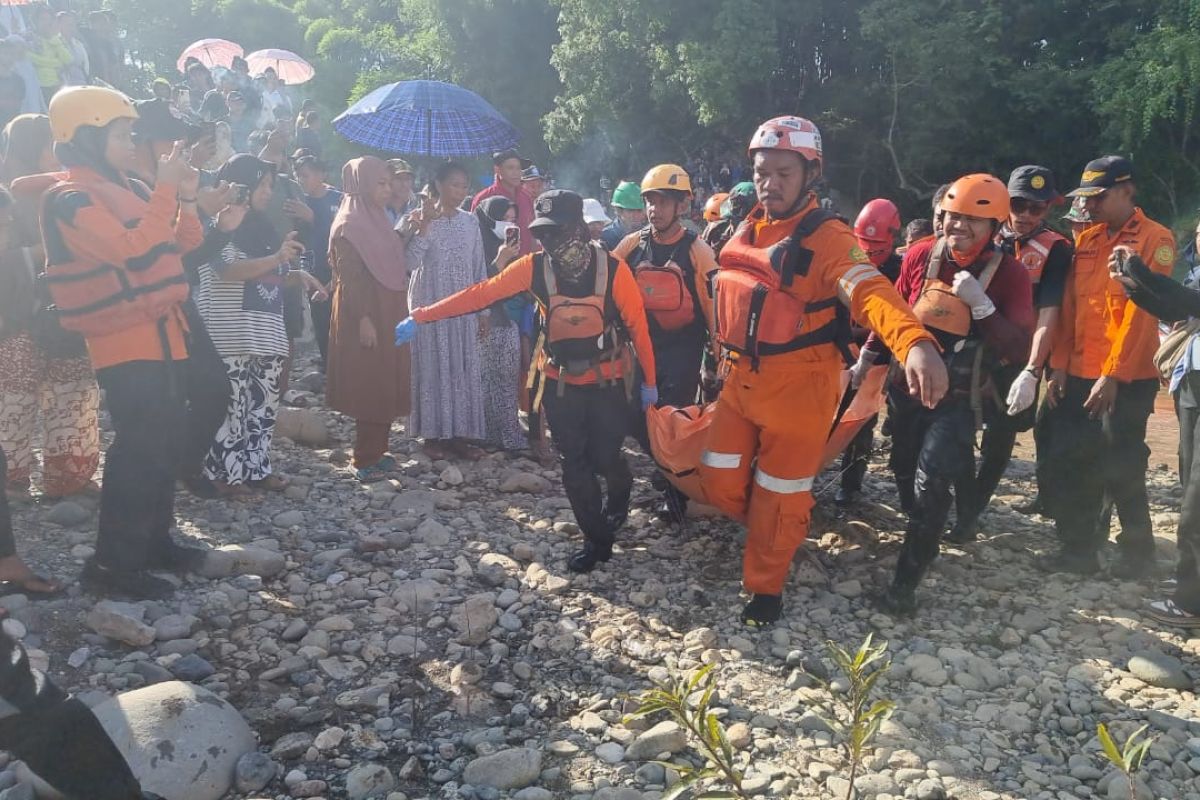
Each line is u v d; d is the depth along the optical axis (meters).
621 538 5.53
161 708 3.31
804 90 27.30
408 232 6.52
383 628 4.36
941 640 4.46
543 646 4.25
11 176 5.07
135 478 4.23
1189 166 22.92
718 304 4.31
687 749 3.52
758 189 4.09
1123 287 4.35
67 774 2.62
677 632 4.43
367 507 5.80
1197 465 4.42
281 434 6.96
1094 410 4.91
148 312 4.09
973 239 4.52
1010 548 5.54
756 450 4.41
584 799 3.24
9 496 5.16
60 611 4.12
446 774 3.36
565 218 4.67
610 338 4.85
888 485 6.66
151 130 4.79
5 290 4.84
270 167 5.56
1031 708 3.93
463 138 7.60
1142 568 5.12
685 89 26.69
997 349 4.55
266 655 4.09
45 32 10.94
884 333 3.60
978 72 24.53
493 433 7.11
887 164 26.91
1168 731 3.78
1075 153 25.20
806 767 3.46
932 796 3.30
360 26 47.78
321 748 3.45
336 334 6.09
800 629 4.47
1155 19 24.58
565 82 29.38
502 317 6.91
